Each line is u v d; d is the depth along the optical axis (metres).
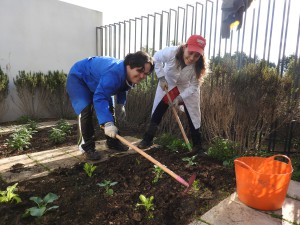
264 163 2.57
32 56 6.53
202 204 2.35
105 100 2.71
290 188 2.70
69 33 7.17
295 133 3.82
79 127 3.38
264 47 4.12
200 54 3.15
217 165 3.28
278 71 3.80
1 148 4.05
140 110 5.50
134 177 2.88
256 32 4.18
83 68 3.25
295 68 3.86
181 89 3.71
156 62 3.56
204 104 3.96
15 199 2.29
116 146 3.81
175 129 4.66
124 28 6.76
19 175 2.92
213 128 3.90
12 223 2.00
